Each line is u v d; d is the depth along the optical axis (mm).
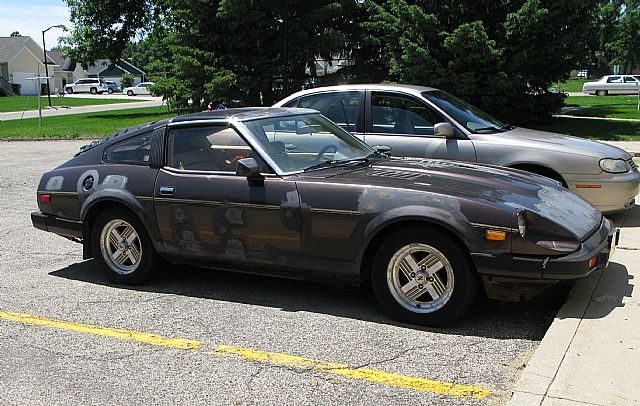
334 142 5695
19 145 20766
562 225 4332
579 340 3961
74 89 80188
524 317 4758
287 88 22188
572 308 4512
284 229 4863
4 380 3900
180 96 23016
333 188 4723
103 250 5844
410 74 18781
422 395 3574
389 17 19641
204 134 5406
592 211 4992
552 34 18609
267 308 5117
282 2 22516
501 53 17766
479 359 4039
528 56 18609
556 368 3592
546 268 4180
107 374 3955
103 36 38906
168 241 5418
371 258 4801
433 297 4559
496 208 4289
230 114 5547
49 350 4348
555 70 19625
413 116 7656
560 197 4961
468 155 7266
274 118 5578
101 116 36281
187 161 5410
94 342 4477
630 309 4469
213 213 5137
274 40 22984
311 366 3994
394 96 7793
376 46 24109
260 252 5008
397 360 4047
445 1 18859
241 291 5574
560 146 7168
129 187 5551
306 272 4902
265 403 3525
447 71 18406
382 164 5414
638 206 8398
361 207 4594
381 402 3502
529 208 4395
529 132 7828
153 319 4918
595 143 7586
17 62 74938
